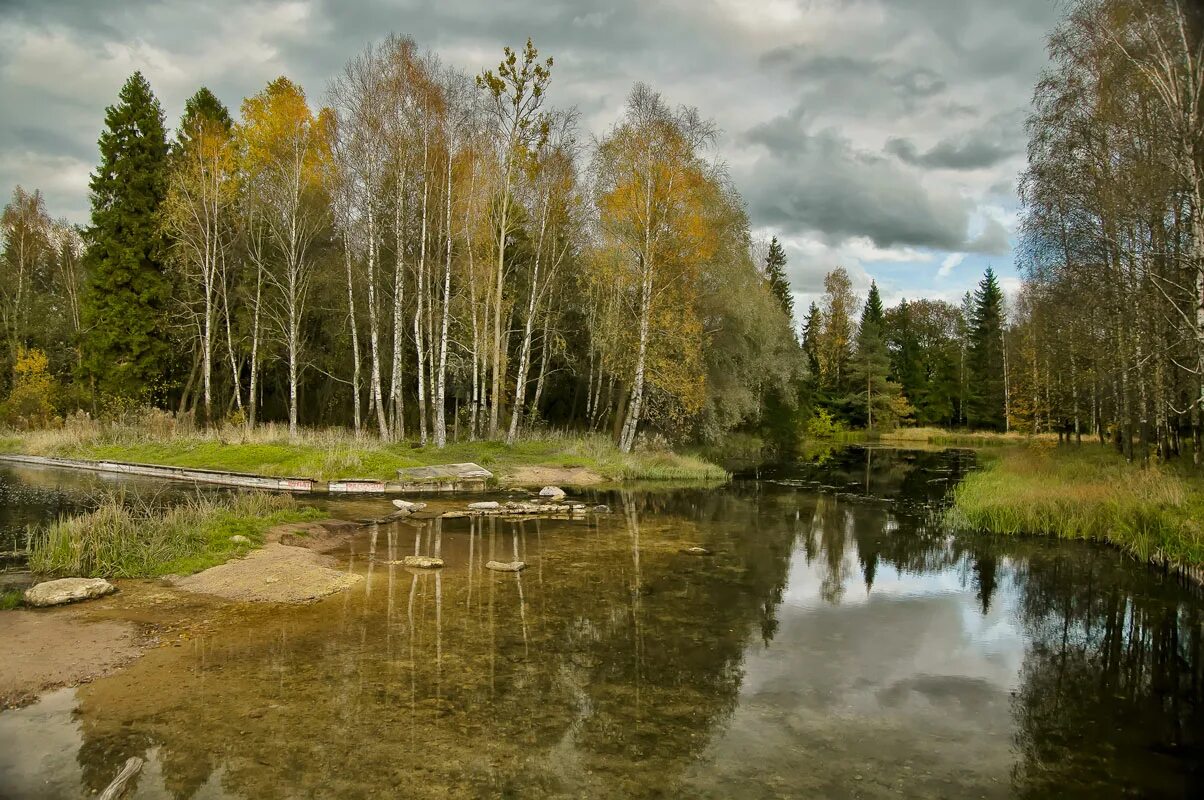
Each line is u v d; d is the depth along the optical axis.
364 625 8.18
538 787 4.85
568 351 36.62
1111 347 22.34
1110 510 15.19
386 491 19.58
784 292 62.31
